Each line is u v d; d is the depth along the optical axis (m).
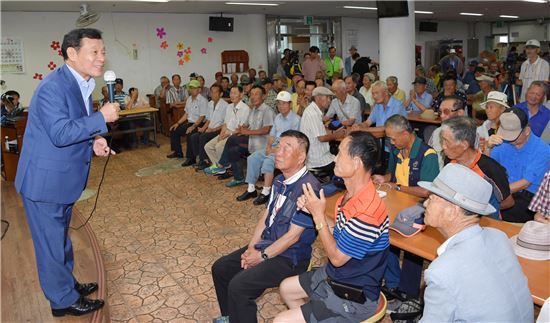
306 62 10.23
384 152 4.52
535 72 6.50
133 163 6.60
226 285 2.38
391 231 2.17
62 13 8.89
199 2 8.40
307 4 9.62
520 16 16.20
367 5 10.24
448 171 1.45
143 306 2.80
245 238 3.78
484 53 11.70
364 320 1.81
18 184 2.07
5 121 5.34
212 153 5.72
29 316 2.33
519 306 1.32
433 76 9.22
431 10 12.74
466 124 2.38
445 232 1.48
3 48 8.43
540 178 2.73
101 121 1.99
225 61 11.02
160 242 3.75
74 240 3.45
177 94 8.58
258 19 11.33
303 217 2.07
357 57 11.03
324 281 1.90
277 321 1.87
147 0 7.70
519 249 1.87
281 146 2.17
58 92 1.97
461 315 1.30
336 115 5.64
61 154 2.04
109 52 9.56
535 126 3.88
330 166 4.51
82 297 2.35
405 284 2.62
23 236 3.55
